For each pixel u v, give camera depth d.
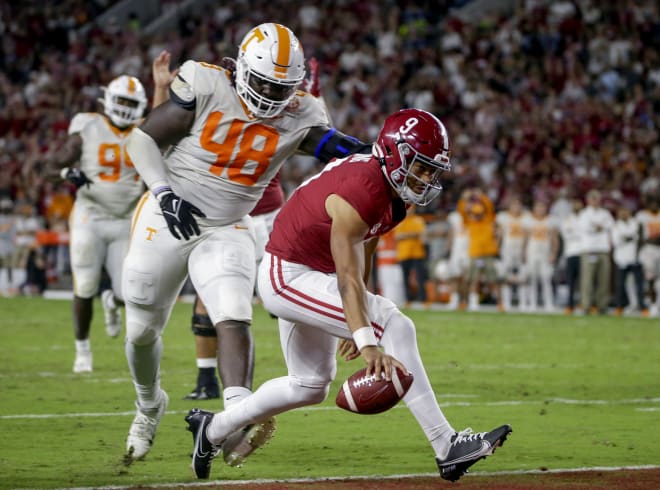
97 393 26.39
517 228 61.22
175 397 25.88
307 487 15.80
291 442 20.30
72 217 30.91
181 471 17.27
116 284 31.14
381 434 21.23
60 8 94.31
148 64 85.75
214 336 25.42
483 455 15.12
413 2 91.19
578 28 84.81
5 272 66.69
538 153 72.56
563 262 64.75
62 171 30.64
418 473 17.17
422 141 14.66
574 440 20.59
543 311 60.94
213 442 16.17
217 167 17.36
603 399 26.52
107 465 17.69
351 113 78.06
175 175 17.59
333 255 14.45
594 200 58.34
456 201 66.31
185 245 17.41
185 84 17.27
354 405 14.19
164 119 17.23
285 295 15.39
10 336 40.78
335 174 15.05
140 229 17.66
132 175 30.88
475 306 61.38
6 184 70.12
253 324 47.88
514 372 32.06
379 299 15.44
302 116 17.66
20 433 20.72
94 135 30.69
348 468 17.70
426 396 15.32
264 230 24.72
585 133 74.62
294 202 15.52
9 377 29.23
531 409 24.66
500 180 69.25
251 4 90.81
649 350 39.31
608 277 58.78
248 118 17.28
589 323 52.22
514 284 63.91
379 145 14.84
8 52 87.50
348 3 90.44
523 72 82.06
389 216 15.34
